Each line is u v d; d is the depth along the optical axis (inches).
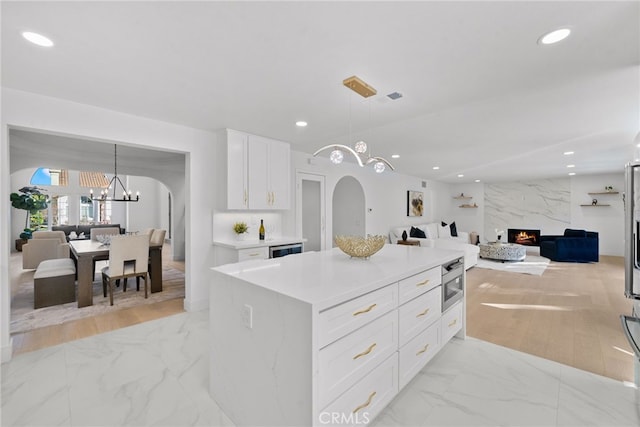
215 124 133.1
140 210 461.1
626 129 139.2
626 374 87.2
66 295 153.9
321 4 54.8
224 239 152.6
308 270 74.9
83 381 83.0
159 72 82.5
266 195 157.1
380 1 53.9
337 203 279.9
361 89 89.2
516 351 101.3
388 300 69.0
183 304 150.0
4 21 59.6
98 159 222.7
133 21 59.9
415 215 326.6
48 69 80.8
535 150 187.2
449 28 62.4
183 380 83.6
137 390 79.0
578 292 172.9
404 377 74.8
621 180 301.7
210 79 87.0
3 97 92.0
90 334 114.8
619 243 304.8
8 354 93.5
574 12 56.9
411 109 111.8
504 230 370.3
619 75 84.0
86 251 151.5
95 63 77.5
